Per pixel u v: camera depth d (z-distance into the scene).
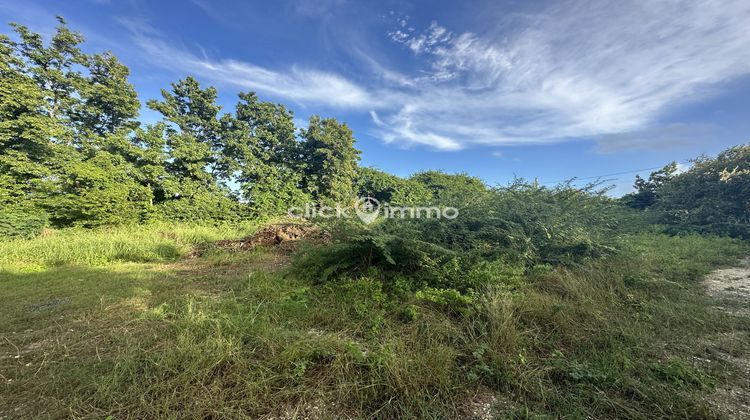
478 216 5.52
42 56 11.30
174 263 6.54
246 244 8.17
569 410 1.89
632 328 2.84
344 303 3.40
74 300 3.82
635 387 2.04
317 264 4.60
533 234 5.56
